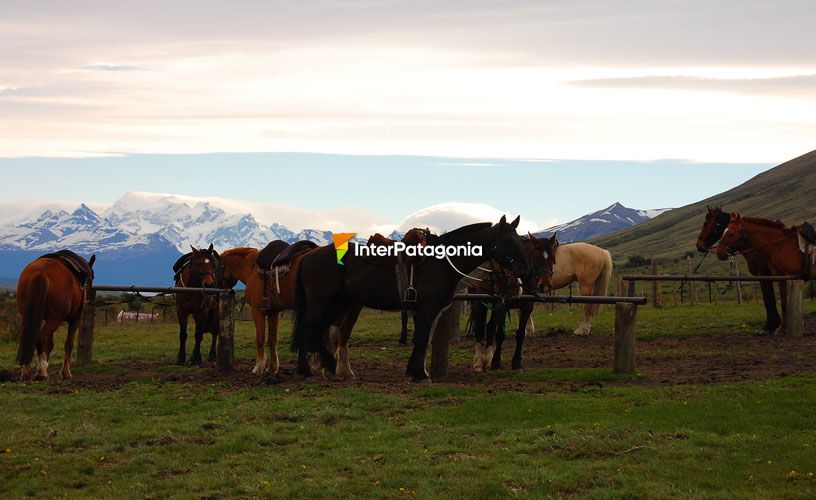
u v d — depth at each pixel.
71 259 16.28
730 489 8.71
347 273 15.09
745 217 21.77
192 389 14.91
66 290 15.94
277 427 11.67
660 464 9.54
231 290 16.94
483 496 8.65
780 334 21.27
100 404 13.59
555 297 15.90
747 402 12.40
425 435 11.09
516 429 11.20
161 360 20.45
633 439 10.51
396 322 28.58
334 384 15.05
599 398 13.20
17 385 15.41
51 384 15.65
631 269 95.00
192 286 19.17
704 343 20.66
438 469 9.52
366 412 12.53
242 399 13.67
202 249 19.23
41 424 12.15
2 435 11.49
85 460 10.27
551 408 12.30
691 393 13.44
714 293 52.44
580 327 23.50
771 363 16.80
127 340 26.67
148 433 11.39
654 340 21.83
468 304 31.41
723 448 10.09
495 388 14.43
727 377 15.13
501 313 16.98
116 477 9.70
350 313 16.03
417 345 15.03
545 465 9.66
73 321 16.55
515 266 14.71
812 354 17.78
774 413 11.70
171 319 37.25
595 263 23.28
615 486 8.88
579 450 10.14
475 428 11.32
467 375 16.30
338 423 11.93
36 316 15.43
